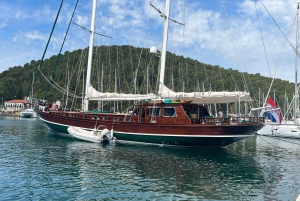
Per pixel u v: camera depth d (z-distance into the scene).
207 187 11.24
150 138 21.31
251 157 18.70
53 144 21.08
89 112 25.34
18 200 9.12
